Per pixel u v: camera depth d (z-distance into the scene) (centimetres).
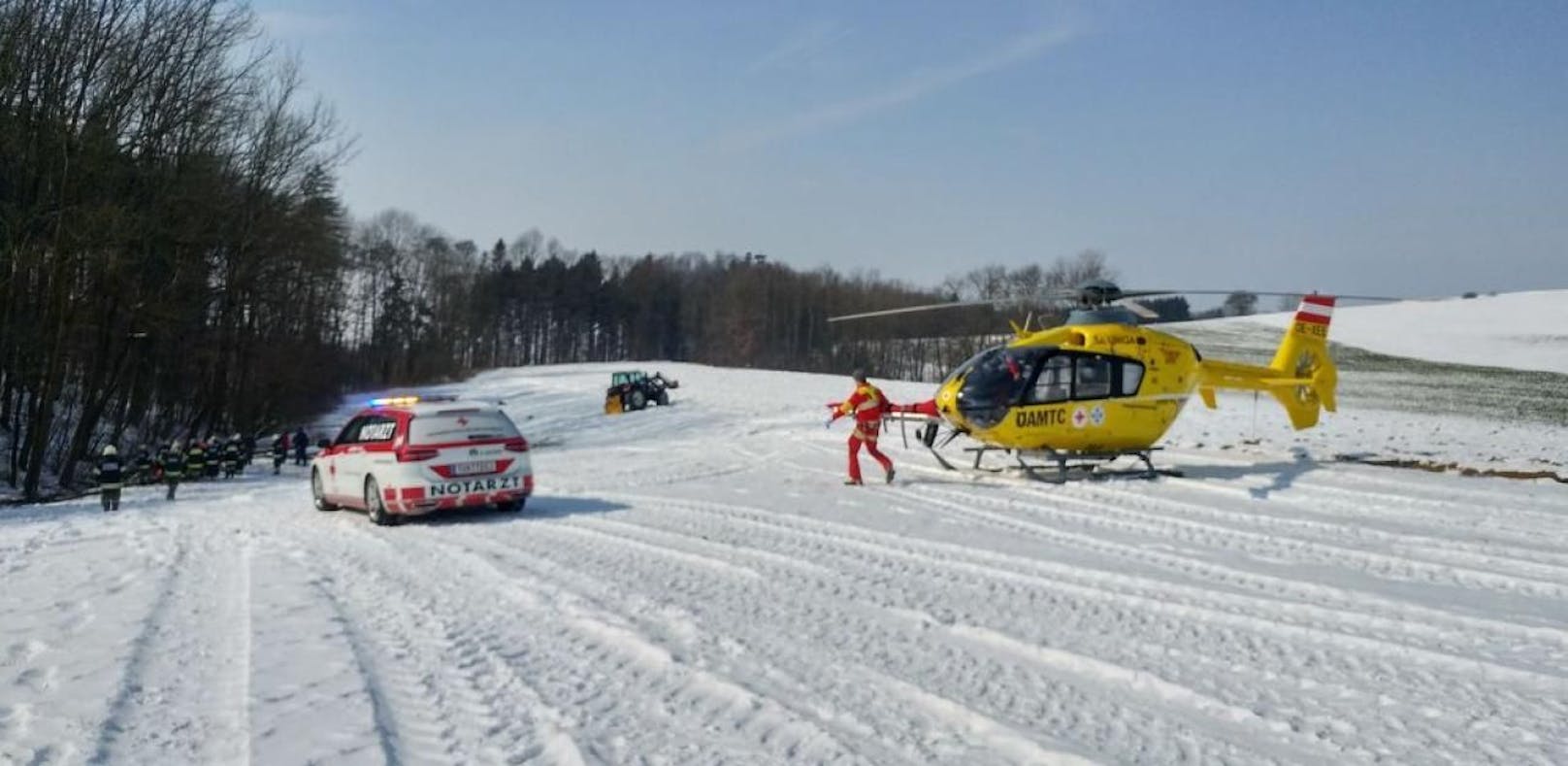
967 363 1677
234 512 1645
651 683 595
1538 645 662
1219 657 638
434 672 622
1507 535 1104
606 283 13025
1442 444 2142
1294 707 544
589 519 1328
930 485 1636
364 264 9038
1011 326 1947
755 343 10469
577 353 12975
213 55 3462
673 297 13075
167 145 3347
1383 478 1548
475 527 1297
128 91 3144
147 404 4072
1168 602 791
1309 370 1797
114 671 625
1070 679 600
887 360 9288
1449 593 816
